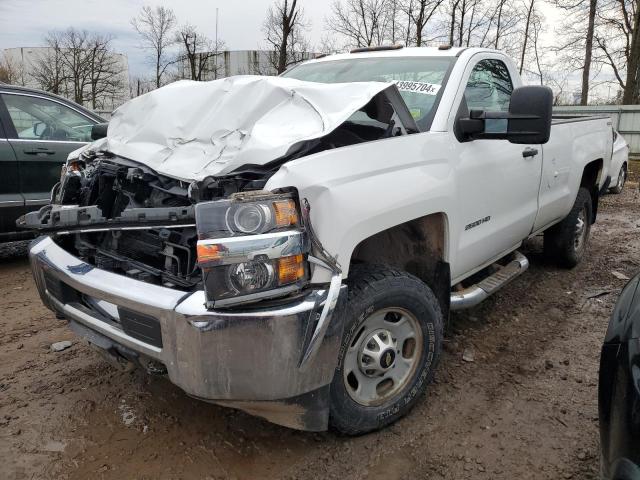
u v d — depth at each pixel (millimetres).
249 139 2404
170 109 2854
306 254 2172
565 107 20031
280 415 2311
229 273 2012
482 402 3080
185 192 2400
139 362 2377
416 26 22859
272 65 24531
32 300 4645
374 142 2613
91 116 6148
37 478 2457
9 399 3078
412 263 3217
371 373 2662
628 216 8672
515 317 4309
